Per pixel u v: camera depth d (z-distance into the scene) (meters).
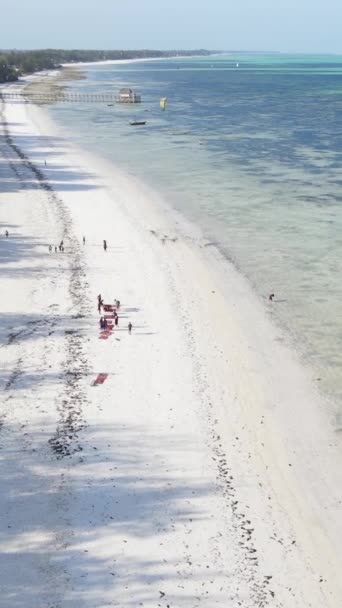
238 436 26.97
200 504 23.00
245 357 33.28
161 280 42.72
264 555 20.89
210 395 29.80
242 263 46.06
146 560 20.47
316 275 43.94
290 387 30.70
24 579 19.55
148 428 27.16
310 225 54.84
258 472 24.86
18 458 24.95
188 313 38.03
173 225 54.41
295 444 26.62
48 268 44.47
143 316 37.47
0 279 42.28
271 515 22.66
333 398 29.89
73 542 21.02
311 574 20.23
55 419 27.47
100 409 28.31
